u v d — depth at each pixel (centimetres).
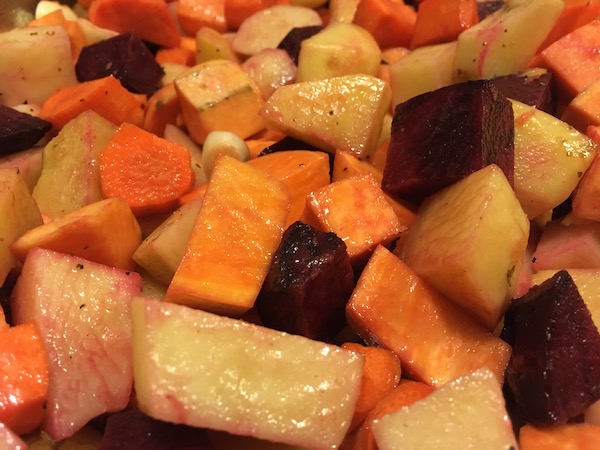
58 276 11
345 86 15
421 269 12
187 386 10
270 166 14
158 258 12
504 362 12
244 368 10
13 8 21
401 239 13
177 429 10
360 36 17
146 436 10
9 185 13
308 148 15
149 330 10
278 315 12
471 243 11
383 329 11
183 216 13
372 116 14
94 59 18
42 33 17
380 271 12
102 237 12
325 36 17
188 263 11
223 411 10
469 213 11
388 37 19
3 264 12
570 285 11
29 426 10
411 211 13
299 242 11
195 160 16
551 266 13
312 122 15
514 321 12
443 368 12
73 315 11
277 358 10
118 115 17
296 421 10
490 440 10
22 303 11
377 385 11
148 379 9
